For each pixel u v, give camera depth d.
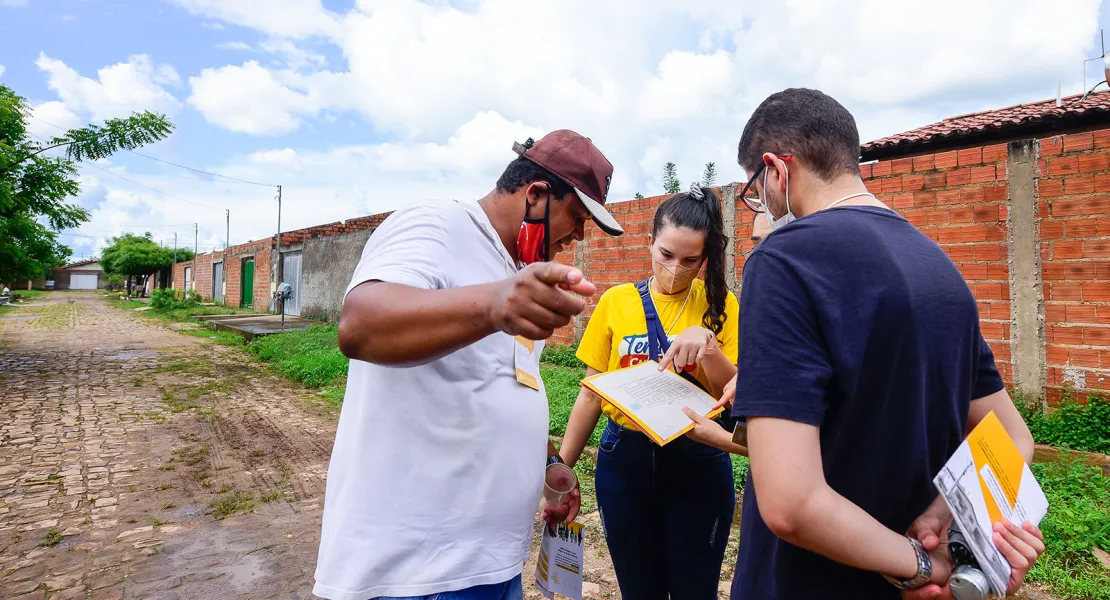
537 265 0.86
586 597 2.79
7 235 9.69
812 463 0.92
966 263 5.03
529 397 1.40
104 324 19.14
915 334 0.96
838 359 0.96
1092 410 4.39
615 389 1.61
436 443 1.24
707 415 1.58
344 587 1.20
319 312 16.91
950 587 0.94
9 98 9.62
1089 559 2.99
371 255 1.17
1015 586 0.99
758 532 1.18
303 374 8.42
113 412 6.51
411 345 0.95
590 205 1.41
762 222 1.78
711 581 1.88
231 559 3.20
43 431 5.68
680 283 1.98
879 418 0.98
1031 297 4.73
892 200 5.42
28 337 14.52
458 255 1.23
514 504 1.33
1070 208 4.55
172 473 4.55
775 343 0.97
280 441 5.44
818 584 1.06
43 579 2.96
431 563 1.22
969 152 5.00
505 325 0.89
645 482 1.88
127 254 41.91
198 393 7.59
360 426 1.27
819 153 1.14
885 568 0.94
